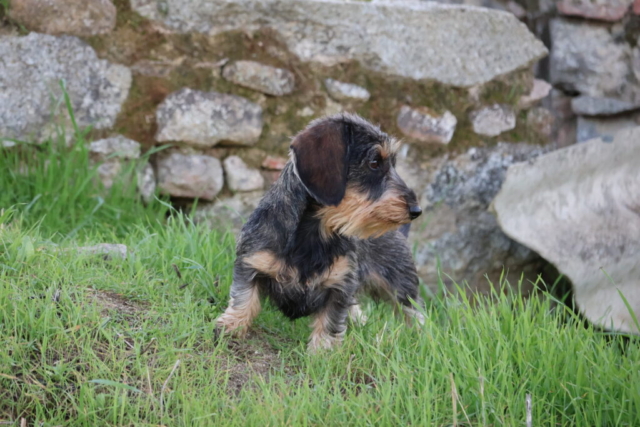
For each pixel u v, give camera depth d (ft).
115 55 6.84
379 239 6.29
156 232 6.39
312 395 5.29
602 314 6.48
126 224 6.66
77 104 6.77
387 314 6.26
